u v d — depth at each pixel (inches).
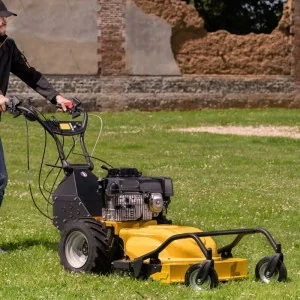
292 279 517.0
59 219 564.4
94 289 485.1
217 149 1435.8
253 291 475.2
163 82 2433.6
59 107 602.2
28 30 2281.0
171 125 1898.4
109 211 523.2
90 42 2347.4
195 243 505.7
